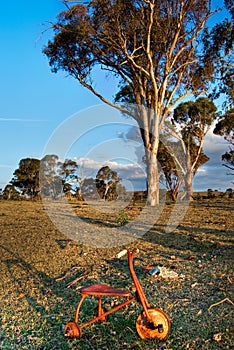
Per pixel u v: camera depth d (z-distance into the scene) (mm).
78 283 5898
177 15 18875
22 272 6793
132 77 20609
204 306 4750
